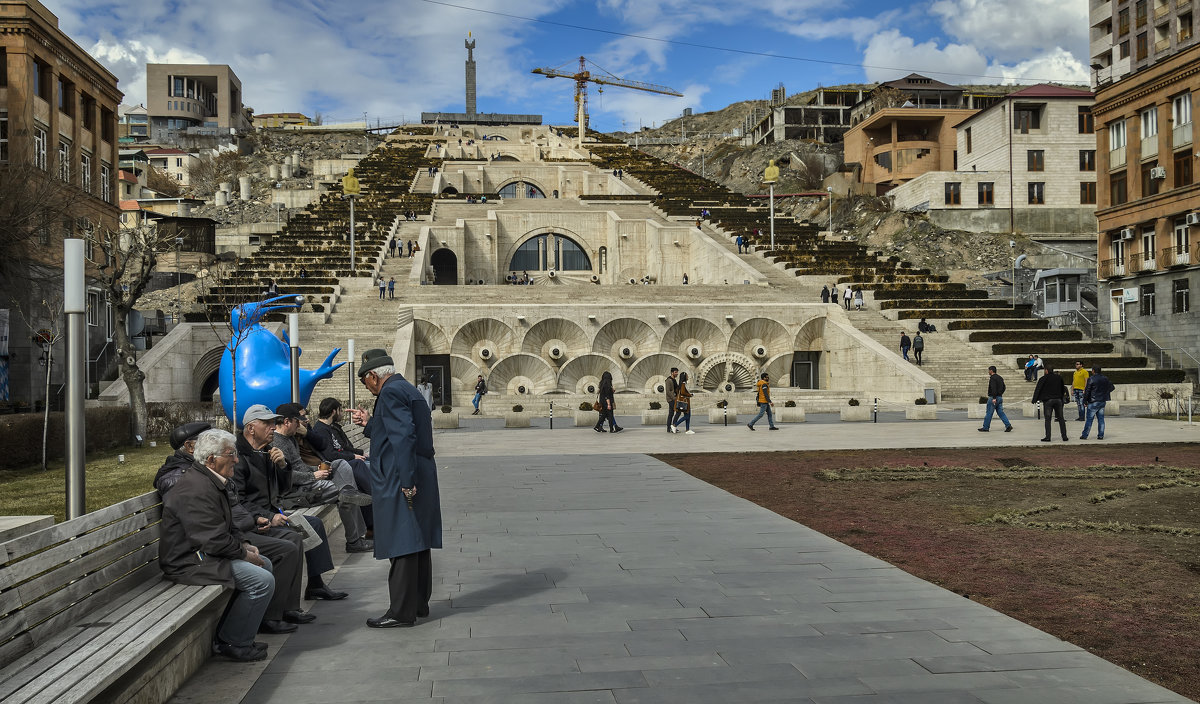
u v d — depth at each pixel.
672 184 96.25
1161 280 47.56
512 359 42.62
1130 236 50.09
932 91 117.00
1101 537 9.90
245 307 22.08
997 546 9.41
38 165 39.06
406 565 6.61
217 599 6.12
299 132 161.75
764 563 8.58
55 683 4.07
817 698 5.00
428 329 43.91
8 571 4.34
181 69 166.12
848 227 85.62
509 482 14.90
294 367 17.89
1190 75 45.91
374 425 6.84
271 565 6.27
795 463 17.47
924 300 50.34
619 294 50.56
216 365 41.66
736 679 5.34
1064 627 6.43
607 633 6.34
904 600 7.16
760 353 46.72
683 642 6.09
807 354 47.97
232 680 5.49
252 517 6.83
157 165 133.12
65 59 43.25
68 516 6.11
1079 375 29.16
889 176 99.69
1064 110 77.44
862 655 5.77
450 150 121.31
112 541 5.48
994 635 6.20
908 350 43.41
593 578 8.03
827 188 102.00
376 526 6.68
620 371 43.50
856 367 43.69
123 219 96.88
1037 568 8.34
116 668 4.27
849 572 8.17
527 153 123.88
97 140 47.28
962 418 31.56
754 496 13.19
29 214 32.47
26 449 18.09
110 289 24.86
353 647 6.14
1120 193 51.94
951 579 7.93
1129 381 41.66
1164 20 64.81
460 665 5.70
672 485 14.33
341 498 9.30
